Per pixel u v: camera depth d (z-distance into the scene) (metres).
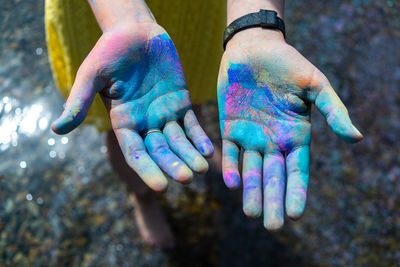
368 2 2.21
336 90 1.96
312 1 2.23
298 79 0.95
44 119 1.92
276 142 0.94
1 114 1.92
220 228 1.71
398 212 1.70
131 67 0.93
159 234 1.66
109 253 1.65
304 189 0.87
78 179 1.80
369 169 1.80
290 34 2.14
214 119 1.95
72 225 1.70
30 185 1.77
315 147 1.85
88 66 0.89
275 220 0.83
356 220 1.69
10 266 1.59
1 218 1.68
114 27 0.96
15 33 2.12
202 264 1.64
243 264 1.63
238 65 1.00
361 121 1.89
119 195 1.77
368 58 2.06
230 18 1.13
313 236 1.67
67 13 1.07
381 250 1.63
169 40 0.97
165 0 1.11
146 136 0.92
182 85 0.97
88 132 1.92
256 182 0.90
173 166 0.85
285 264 1.62
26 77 2.01
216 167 1.80
